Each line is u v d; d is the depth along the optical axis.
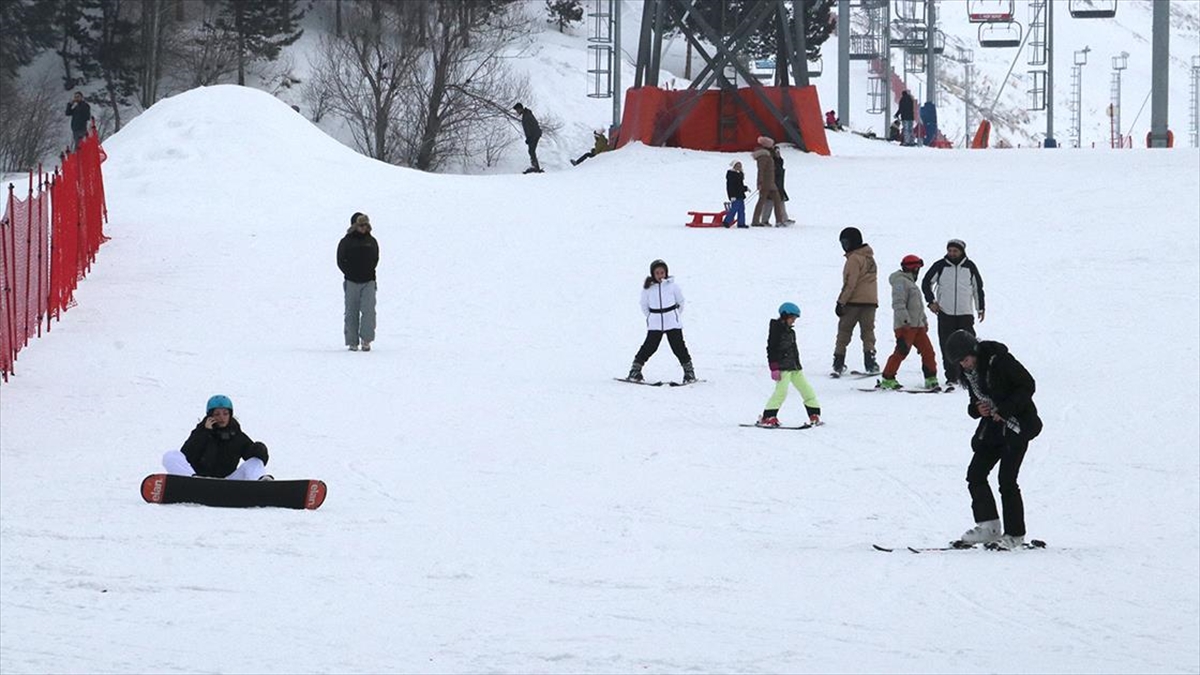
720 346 59.31
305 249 79.81
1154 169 102.62
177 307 66.19
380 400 48.75
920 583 26.48
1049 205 89.69
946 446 42.16
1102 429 44.31
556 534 31.11
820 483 37.31
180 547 28.62
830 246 79.31
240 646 21.55
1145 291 66.44
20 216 56.47
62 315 64.19
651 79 131.50
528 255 78.38
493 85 196.50
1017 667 20.89
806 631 22.95
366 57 189.75
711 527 32.22
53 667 20.17
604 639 22.30
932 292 52.03
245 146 103.44
